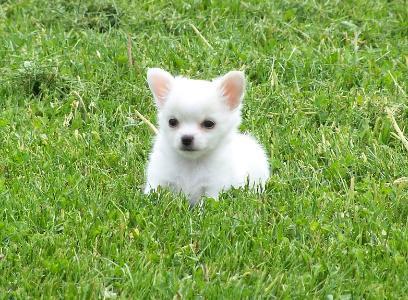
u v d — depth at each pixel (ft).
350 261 21.67
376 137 28.22
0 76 30.40
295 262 21.52
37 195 24.04
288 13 35.12
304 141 27.50
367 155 26.94
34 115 28.73
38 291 20.21
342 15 35.53
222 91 23.43
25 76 30.19
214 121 23.24
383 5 36.29
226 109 23.57
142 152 26.89
